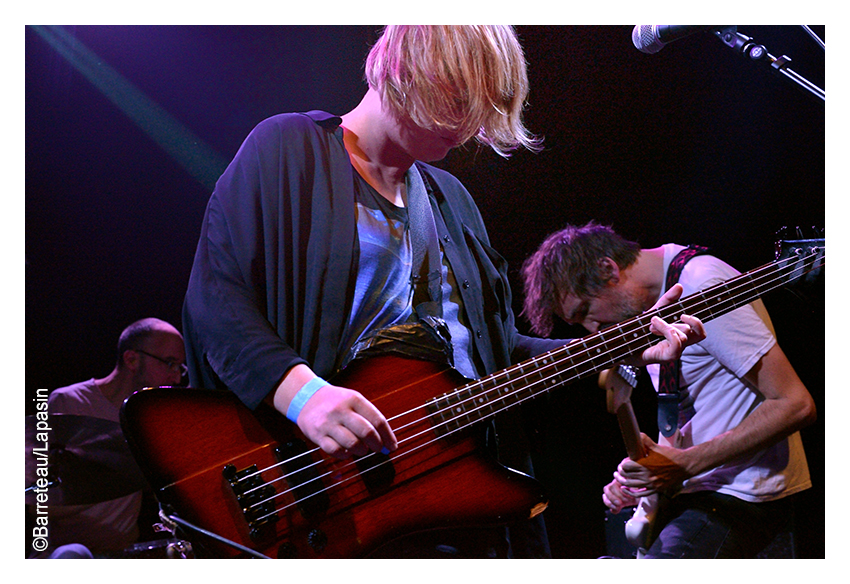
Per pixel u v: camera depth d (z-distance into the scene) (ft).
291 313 4.74
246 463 4.33
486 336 5.33
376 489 4.49
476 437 4.75
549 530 7.97
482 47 5.01
